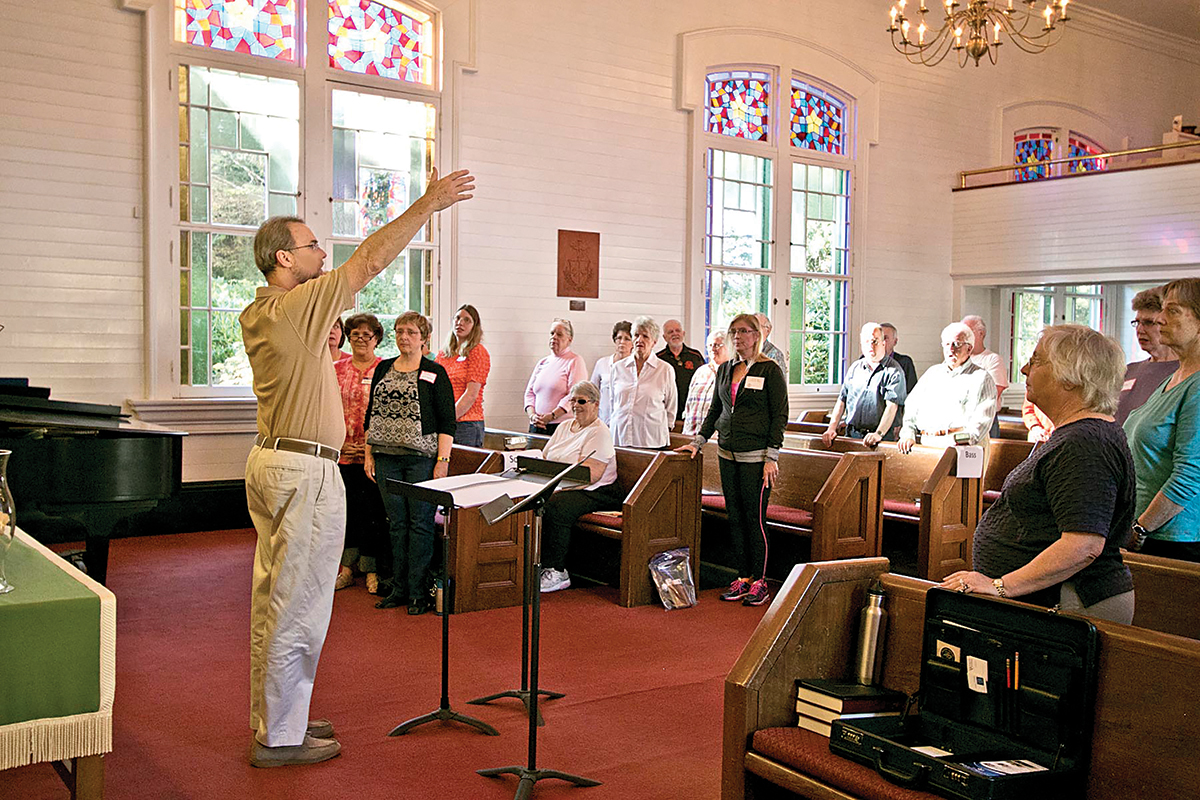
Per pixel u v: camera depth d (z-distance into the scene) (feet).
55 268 23.93
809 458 21.48
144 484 15.33
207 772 11.08
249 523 26.32
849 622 9.23
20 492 14.38
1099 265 36.68
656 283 33.12
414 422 17.76
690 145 33.53
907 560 21.89
